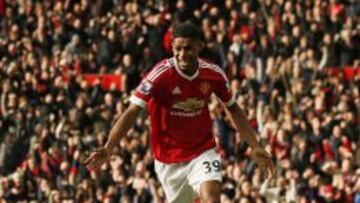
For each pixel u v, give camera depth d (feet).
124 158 115.44
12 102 135.54
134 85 136.87
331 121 115.24
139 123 119.44
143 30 140.36
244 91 126.93
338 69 130.11
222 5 142.92
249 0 138.72
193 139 52.75
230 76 131.54
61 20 148.15
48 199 115.24
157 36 138.82
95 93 136.98
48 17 149.38
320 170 110.22
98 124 128.36
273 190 103.86
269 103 123.75
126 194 110.32
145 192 109.50
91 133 127.85
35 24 149.89
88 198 111.45
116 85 138.51
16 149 131.85
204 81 51.96
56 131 127.34
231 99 53.01
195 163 52.54
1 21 152.46
